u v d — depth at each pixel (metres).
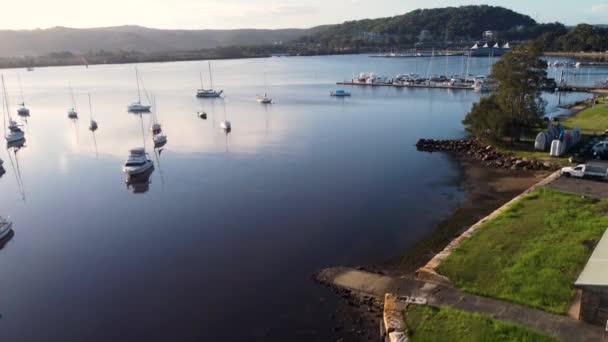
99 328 29.16
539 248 31.55
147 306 31.33
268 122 107.50
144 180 62.09
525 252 31.36
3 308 31.86
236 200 52.28
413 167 63.59
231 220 46.16
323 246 39.25
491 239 34.22
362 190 54.16
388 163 66.31
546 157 60.28
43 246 41.84
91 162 74.00
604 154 57.91
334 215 46.41
